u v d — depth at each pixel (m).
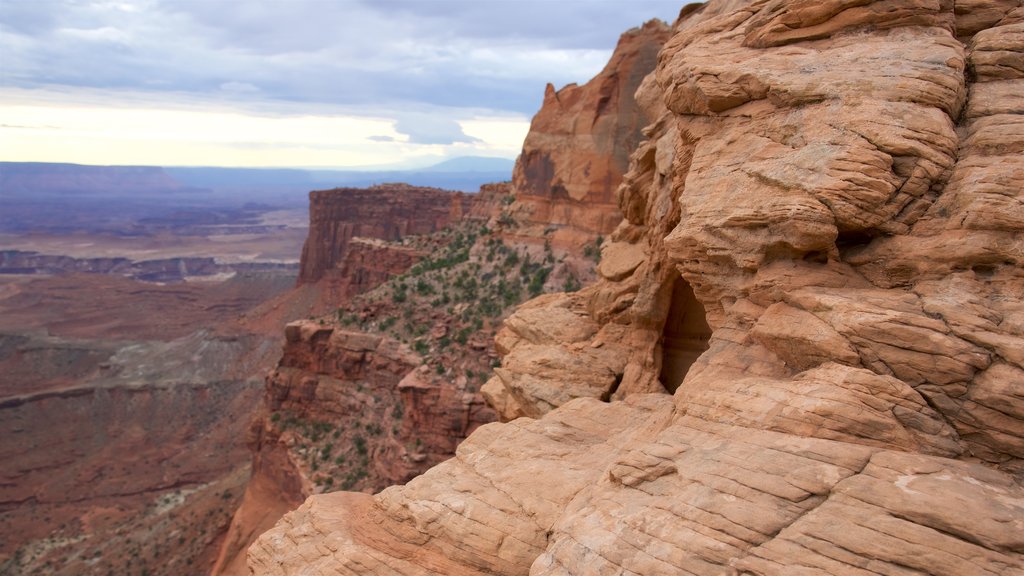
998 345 14.88
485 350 61.22
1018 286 15.94
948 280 16.67
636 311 29.88
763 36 22.38
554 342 32.78
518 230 80.19
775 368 18.02
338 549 21.02
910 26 20.30
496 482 20.70
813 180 18.08
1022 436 14.30
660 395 25.64
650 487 16.47
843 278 18.14
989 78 18.95
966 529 12.87
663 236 28.48
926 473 14.01
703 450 16.38
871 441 15.04
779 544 13.84
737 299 19.98
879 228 17.91
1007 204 16.25
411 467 56.09
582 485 19.38
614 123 72.94
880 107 18.39
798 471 14.77
